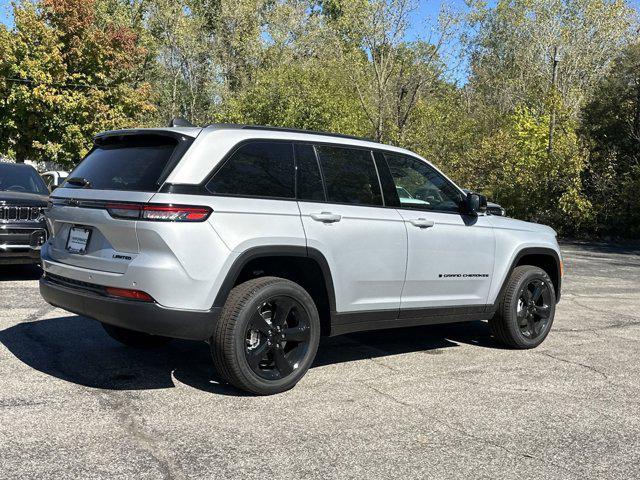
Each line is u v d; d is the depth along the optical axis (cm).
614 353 604
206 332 412
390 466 335
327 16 4144
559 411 433
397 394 457
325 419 400
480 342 640
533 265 655
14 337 568
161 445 350
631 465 350
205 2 4575
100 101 2195
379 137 2791
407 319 529
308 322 455
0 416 381
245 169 439
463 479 324
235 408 413
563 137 2275
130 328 410
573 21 3114
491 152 2466
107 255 419
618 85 2539
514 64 3781
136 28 3919
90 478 307
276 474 320
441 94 2866
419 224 521
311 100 2903
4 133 2092
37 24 2062
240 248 418
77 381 455
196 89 4466
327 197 476
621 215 2258
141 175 421
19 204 846
